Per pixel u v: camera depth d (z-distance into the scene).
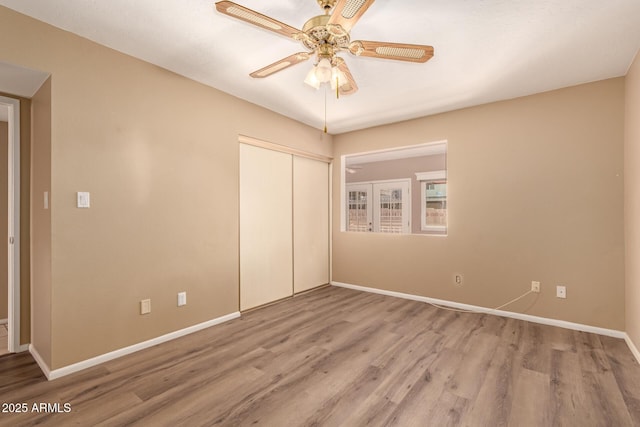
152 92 2.62
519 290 3.29
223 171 3.21
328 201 4.89
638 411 1.76
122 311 2.44
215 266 3.13
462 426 1.64
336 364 2.31
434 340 2.74
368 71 2.72
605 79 2.87
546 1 1.82
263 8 1.90
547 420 1.69
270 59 2.55
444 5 1.85
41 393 1.94
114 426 1.65
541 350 2.53
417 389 1.98
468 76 2.81
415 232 6.26
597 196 2.90
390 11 1.90
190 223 2.91
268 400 1.87
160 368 2.25
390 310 3.59
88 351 2.26
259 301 3.70
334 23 1.56
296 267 4.27
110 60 2.37
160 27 2.11
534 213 3.21
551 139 3.12
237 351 2.53
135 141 2.52
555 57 2.47
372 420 1.69
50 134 2.09
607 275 2.85
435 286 3.85
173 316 2.78
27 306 2.58
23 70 2.02
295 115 3.94
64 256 2.14
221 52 2.44
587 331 2.92
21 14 1.96
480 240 3.53
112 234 2.38
